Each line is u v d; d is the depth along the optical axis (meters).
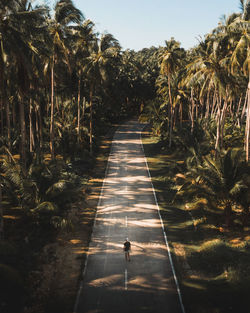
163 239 23.81
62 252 21.47
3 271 16.50
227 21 34.38
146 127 80.44
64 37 36.69
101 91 68.62
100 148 55.72
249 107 31.97
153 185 36.91
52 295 16.69
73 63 46.16
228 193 23.95
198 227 25.27
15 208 28.09
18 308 15.33
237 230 24.12
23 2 24.52
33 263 19.38
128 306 15.93
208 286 17.42
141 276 18.77
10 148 46.31
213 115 58.34
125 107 102.25
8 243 20.08
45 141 56.19
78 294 16.80
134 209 29.80
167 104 64.31
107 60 48.00
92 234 24.55
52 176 25.02
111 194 33.94
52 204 22.81
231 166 23.94
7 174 25.16
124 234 24.69
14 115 52.03
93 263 20.30
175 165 41.59
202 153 37.97
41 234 23.50
